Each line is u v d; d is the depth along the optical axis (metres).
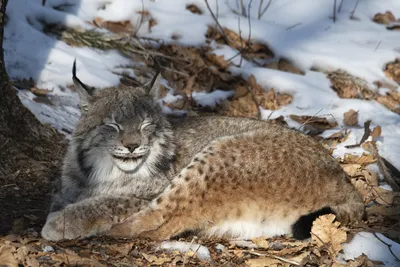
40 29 15.35
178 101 14.80
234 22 17.09
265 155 9.30
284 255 8.77
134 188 9.70
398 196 10.84
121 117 9.44
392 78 16.30
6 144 11.17
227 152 9.26
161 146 9.84
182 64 15.96
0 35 11.23
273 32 17.05
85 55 15.04
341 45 16.98
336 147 12.73
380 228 9.78
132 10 16.61
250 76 15.54
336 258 8.71
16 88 13.27
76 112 13.27
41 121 12.37
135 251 8.66
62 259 7.98
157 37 16.38
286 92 15.38
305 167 9.34
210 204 9.16
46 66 14.16
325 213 9.35
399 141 12.95
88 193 9.92
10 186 10.71
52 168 11.38
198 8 17.44
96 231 9.21
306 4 18.25
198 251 8.67
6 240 8.52
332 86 15.84
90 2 16.64
